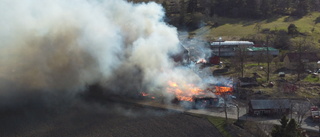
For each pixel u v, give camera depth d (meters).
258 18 131.75
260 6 135.12
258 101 49.38
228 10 139.50
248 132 43.69
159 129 44.97
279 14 133.88
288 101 49.72
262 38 103.88
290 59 74.38
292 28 106.38
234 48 91.88
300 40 97.50
